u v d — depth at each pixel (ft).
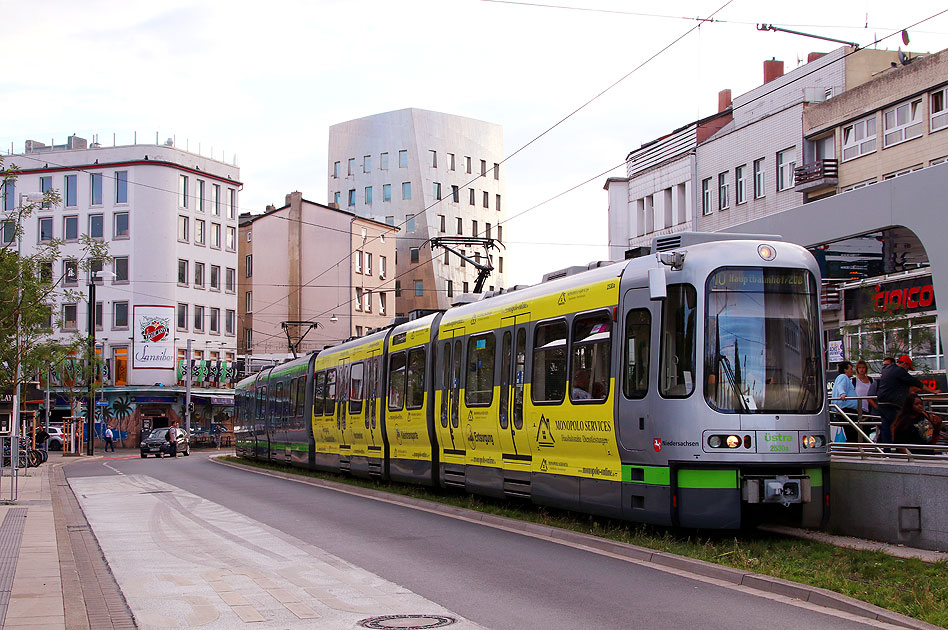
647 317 44.98
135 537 51.85
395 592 33.99
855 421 52.60
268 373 131.13
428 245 330.34
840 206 65.67
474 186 354.54
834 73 138.92
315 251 281.74
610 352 47.19
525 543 45.80
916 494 40.52
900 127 122.72
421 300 329.52
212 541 49.34
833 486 45.37
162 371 237.25
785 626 27.58
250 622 29.53
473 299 69.00
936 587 31.48
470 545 45.39
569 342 51.06
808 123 136.87
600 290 48.75
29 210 101.65
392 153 338.54
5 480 103.86
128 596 34.24
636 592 32.96
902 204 60.90
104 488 91.56
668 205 168.04
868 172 127.44
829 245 72.28
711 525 41.73
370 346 84.28
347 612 30.71
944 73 116.16
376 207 339.36
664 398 43.27
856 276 73.00
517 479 56.13
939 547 39.34
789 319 43.78
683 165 162.91
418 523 55.01
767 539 42.93
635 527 47.91
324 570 39.17
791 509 43.11
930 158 118.01
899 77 122.93
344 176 348.38
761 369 42.91
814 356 43.75
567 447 50.60
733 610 29.86
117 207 240.94
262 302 285.64
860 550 39.24
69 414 238.48
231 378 253.44
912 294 69.21
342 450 90.53
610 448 46.73
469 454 63.16
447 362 67.31
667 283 44.37
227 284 262.06
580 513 54.49
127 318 238.07
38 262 103.60
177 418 241.14
